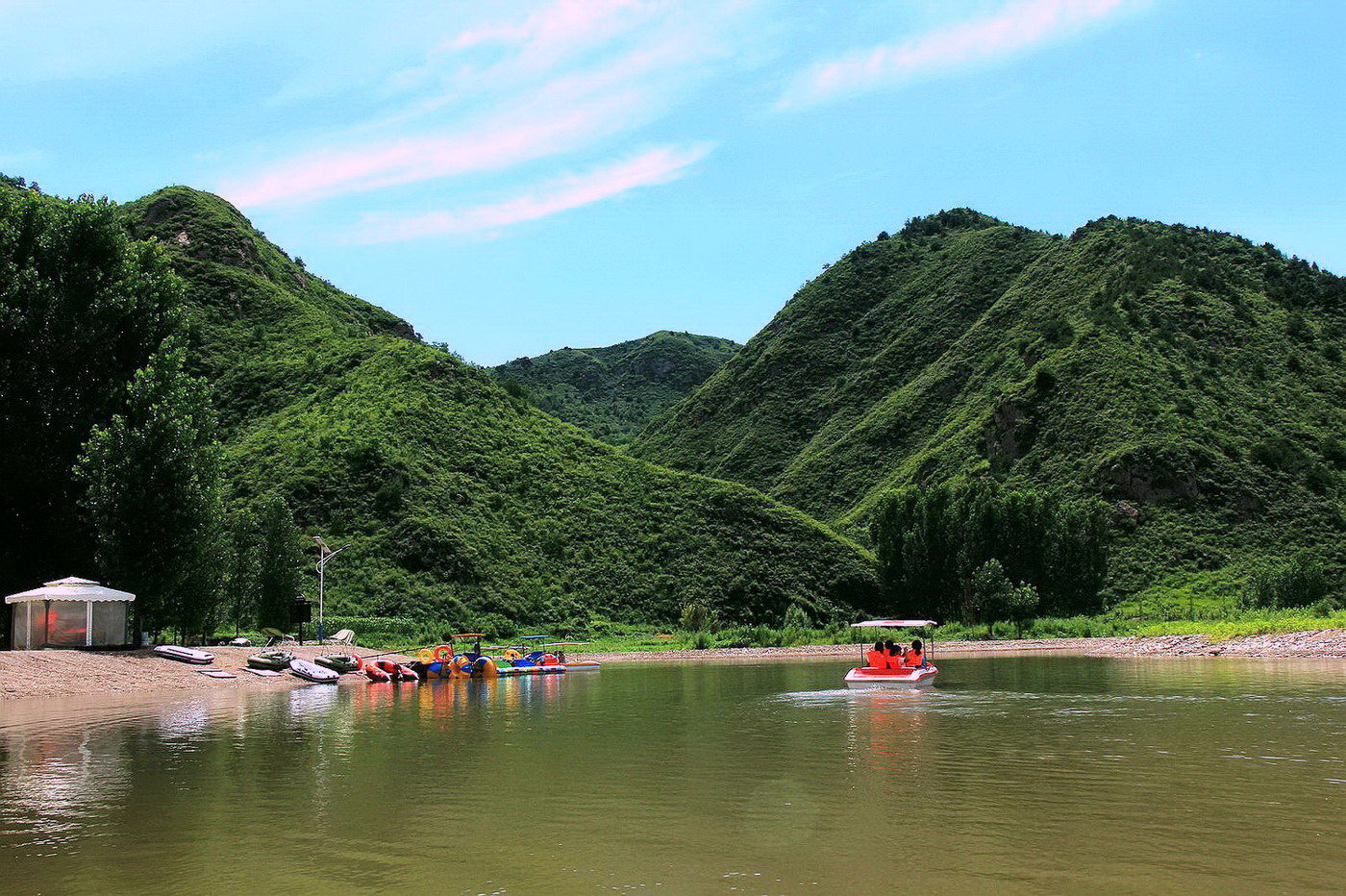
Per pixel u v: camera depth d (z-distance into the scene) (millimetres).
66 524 44500
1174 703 26266
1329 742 18984
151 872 10664
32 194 47625
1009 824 12453
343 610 71875
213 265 132750
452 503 88625
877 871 10430
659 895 9727
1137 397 122000
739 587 87562
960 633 79750
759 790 14883
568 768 17000
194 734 21688
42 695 29656
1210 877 10078
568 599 82062
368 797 14523
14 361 44250
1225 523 105438
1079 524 90500
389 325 163000
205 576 44281
